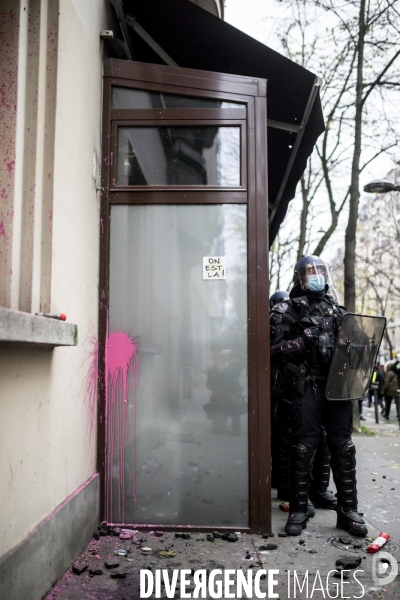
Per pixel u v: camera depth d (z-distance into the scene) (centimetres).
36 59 265
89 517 330
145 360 368
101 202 376
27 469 236
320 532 365
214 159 383
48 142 272
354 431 1034
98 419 360
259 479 358
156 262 375
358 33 1019
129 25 449
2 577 203
